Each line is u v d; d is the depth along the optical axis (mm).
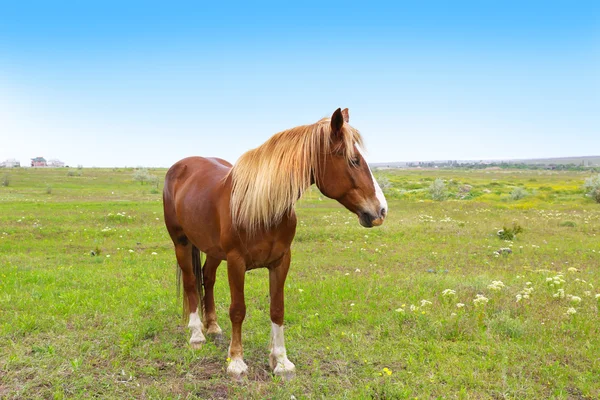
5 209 19500
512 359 4371
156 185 44594
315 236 13266
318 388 3799
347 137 3645
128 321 5344
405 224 15781
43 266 8938
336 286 7270
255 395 3689
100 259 9758
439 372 4109
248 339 4961
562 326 5191
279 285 4156
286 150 3764
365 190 3678
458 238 13242
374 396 3727
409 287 7238
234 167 4031
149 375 4062
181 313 5824
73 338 4793
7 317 5363
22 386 3742
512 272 8852
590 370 4207
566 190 40969
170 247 11633
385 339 4945
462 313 5641
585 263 9938
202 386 3857
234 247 3934
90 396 3637
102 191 36656
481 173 107250
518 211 21672
